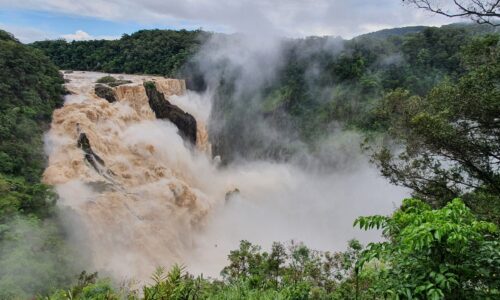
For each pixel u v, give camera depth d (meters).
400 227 5.31
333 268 14.02
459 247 4.50
